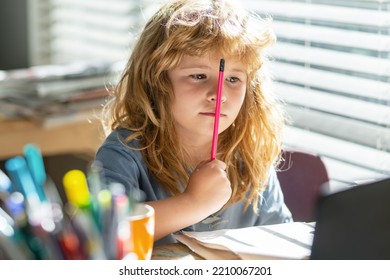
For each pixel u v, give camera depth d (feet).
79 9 10.16
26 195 3.15
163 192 4.96
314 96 7.22
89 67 8.55
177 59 4.75
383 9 6.53
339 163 7.09
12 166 3.21
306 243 4.10
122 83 5.30
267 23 5.15
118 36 9.62
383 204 3.07
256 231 4.31
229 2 5.09
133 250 3.50
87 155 7.02
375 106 6.67
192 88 4.73
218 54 4.71
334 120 7.06
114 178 4.62
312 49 7.20
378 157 6.69
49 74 8.25
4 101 7.99
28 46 10.32
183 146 5.03
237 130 5.23
